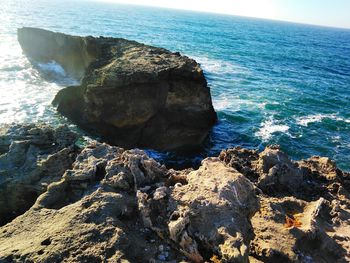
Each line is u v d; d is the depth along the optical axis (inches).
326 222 389.4
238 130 1027.9
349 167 892.6
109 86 820.0
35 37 1371.8
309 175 510.9
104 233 301.3
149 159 408.2
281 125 1100.5
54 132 523.2
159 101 850.8
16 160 472.4
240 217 324.5
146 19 5595.5
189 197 337.1
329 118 1234.0
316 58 3137.3
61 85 1206.3
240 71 1945.1
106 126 858.8
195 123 893.8
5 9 4227.4
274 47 3644.2
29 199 432.1
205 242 302.7
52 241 293.7
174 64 901.8
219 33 4453.7
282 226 359.3
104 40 1195.3
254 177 490.0
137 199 349.1
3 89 1084.5
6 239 312.8
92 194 351.3
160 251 302.0
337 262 331.9
